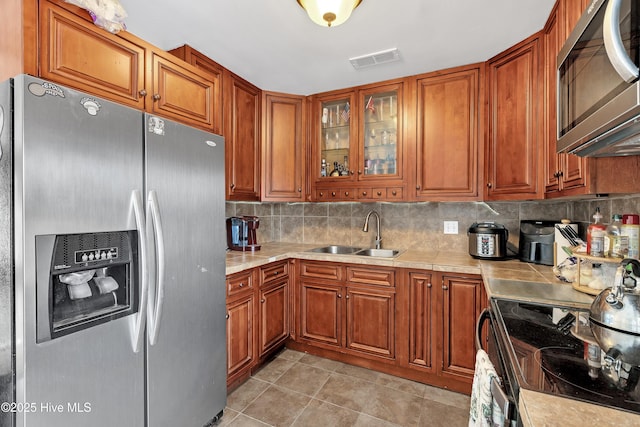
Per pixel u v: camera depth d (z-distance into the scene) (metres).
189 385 1.51
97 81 1.22
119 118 1.18
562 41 1.43
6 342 0.95
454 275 1.99
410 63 2.13
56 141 0.99
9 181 0.93
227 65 2.15
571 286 1.44
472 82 2.14
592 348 0.84
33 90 0.94
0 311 0.96
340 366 2.34
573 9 1.30
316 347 2.50
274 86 2.53
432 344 2.06
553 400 0.61
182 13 1.57
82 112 1.06
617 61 0.65
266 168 2.57
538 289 1.40
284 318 2.48
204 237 1.59
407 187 2.35
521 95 1.85
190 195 1.50
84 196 1.06
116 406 1.18
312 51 1.96
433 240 2.62
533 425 0.54
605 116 0.76
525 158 1.83
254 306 2.12
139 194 1.24
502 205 2.40
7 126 0.94
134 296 1.24
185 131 1.47
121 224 1.17
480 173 2.13
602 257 1.26
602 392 0.63
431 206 2.63
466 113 2.16
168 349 1.39
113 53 1.28
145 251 1.25
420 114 2.29
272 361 2.41
